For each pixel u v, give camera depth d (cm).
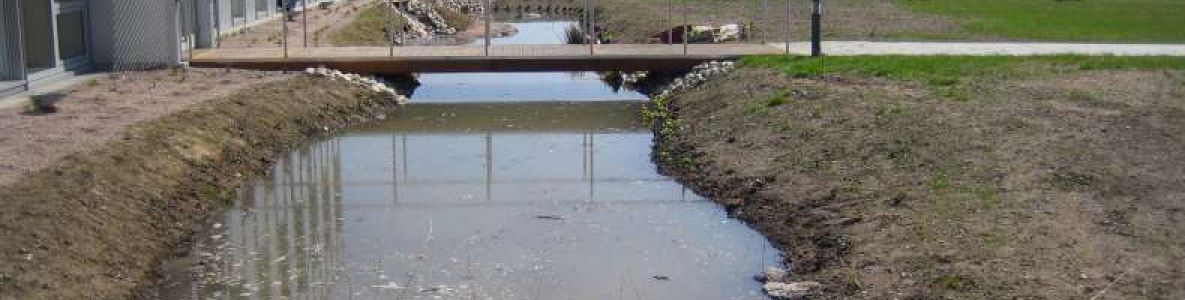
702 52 2694
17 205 1210
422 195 1641
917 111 1805
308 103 2200
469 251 1348
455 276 1251
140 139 1596
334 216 1510
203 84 2206
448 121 2327
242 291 1191
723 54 2659
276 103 2095
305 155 1919
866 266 1184
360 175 1773
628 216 1515
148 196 1423
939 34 3272
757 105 2055
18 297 1029
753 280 1230
